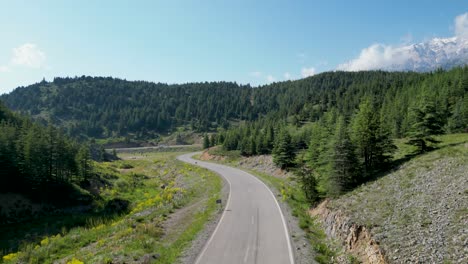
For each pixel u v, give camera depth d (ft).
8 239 104.12
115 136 585.63
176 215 89.40
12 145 158.71
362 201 70.08
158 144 548.72
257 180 149.79
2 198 134.51
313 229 72.23
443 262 37.06
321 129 143.64
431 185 63.93
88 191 166.71
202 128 602.03
